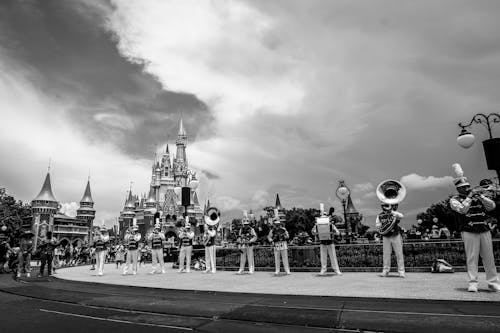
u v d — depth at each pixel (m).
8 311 7.91
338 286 10.19
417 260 14.55
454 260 14.04
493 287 8.32
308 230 82.75
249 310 7.21
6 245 21.69
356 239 24.72
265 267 18.34
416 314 6.30
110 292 10.89
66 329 6.11
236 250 21.33
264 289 10.12
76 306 8.53
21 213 70.12
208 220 18.78
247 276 15.11
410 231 32.34
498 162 11.18
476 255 8.34
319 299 8.20
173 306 8.01
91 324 6.48
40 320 6.89
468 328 5.27
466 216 8.51
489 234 8.39
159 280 14.32
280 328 5.90
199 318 6.82
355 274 14.18
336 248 16.42
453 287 9.09
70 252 44.47
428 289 8.84
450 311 6.43
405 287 9.38
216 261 21.08
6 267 22.72
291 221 81.50
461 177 8.86
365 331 5.55
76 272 22.53
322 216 14.72
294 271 16.91
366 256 15.54
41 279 16.56
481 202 8.52
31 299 9.88
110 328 6.16
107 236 19.61
